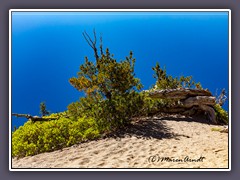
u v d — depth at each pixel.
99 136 11.47
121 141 10.67
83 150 9.82
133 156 8.88
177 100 16.33
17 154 10.32
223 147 9.51
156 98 15.84
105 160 8.57
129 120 13.11
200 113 16.48
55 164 8.45
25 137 11.17
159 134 11.70
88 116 12.74
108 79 12.75
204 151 9.16
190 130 12.73
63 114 14.12
